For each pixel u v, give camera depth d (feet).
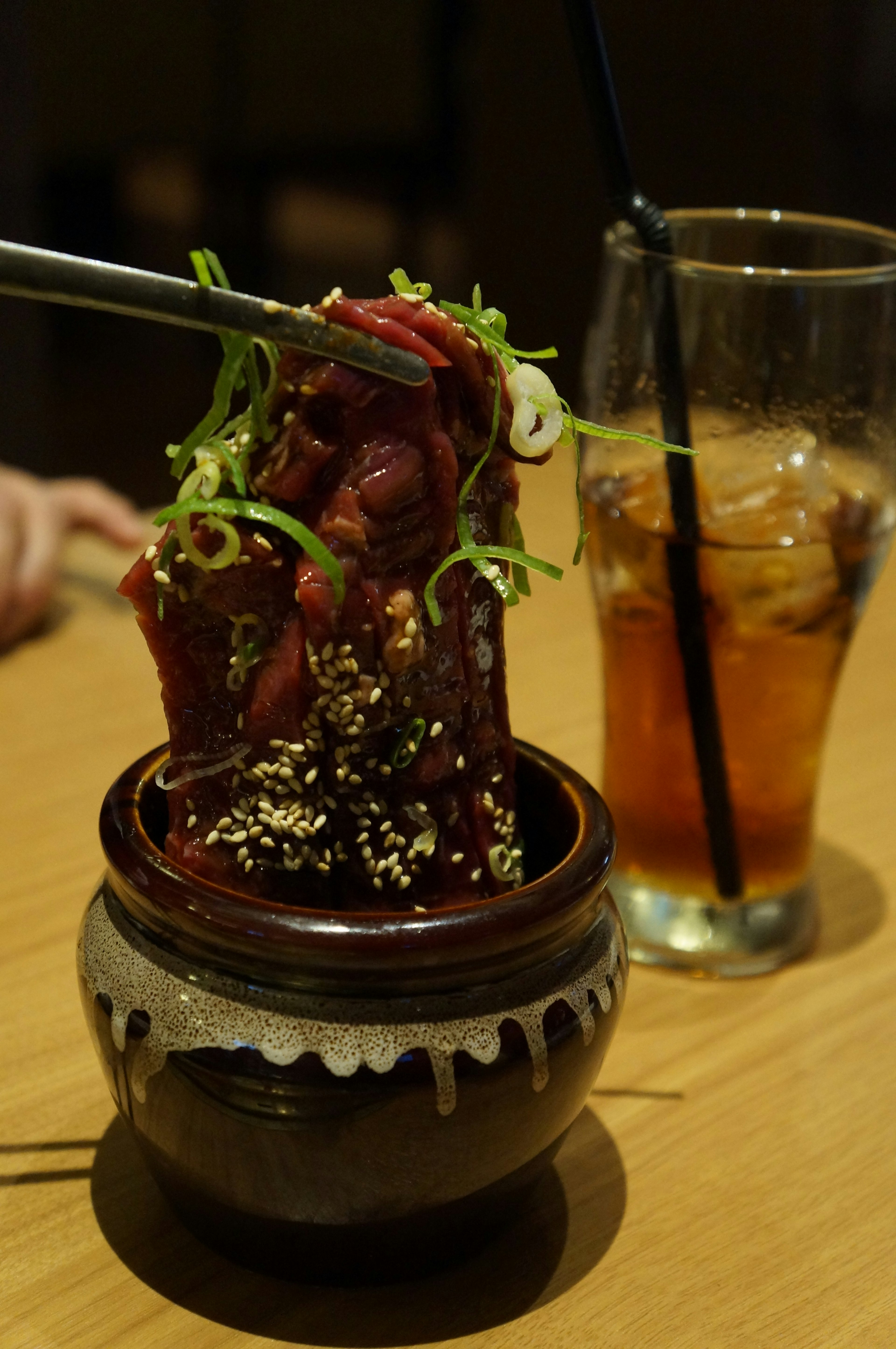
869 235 1.32
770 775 1.28
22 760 1.51
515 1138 0.89
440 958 0.85
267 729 0.90
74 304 0.78
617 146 1.19
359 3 5.41
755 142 3.90
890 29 3.84
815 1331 0.93
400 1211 0.89
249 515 0.86
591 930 0.94
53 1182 1.02
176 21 5.18
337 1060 0.85
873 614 2.00
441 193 5.86
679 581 1.23
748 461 1.28
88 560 2.02
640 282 1.25
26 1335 0.90
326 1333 0.91
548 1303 0.94
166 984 0.87
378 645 0.88
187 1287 0.94
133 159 5.73
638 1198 1.04
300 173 5.73
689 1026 1.23
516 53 3.90
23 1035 1.15
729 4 3.71
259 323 0.83
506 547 0.97
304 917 0.84
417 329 0.88
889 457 1.28
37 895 1.32
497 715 0.98
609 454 1.32
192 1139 0.88
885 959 1.34
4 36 3.11
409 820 0.94
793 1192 1.05
